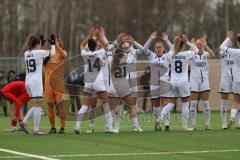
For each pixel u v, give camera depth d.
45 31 154.00
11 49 162.88
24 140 35.00
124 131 40.72
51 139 35.50
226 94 42.78
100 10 173.12
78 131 38.81
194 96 41.78
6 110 61.78
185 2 182.75
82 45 38.91
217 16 174.12
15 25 164.00
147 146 32.69
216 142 34.47
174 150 31.22
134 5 176.12
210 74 66.81
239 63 42.19
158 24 174.62
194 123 42.00
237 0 170.12
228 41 42.78
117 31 168.75
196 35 165.88
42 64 37.88
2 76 62.97
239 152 30.66
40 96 37.84
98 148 31.78
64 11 165.75
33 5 167.00
